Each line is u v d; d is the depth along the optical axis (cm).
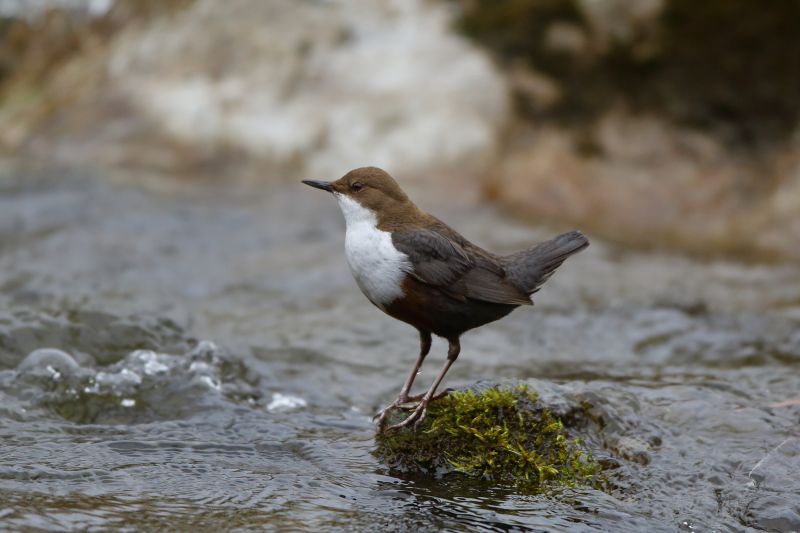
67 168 1546
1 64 1900
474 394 677
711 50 1695
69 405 738
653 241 1500
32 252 1220
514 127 1638
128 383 778
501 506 586
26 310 909
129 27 1848
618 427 685
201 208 1440
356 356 930
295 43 1695
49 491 567
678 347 979
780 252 1464
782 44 1677
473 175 1574
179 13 1797
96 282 1118
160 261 1224
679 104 1677
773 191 1574
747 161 1623
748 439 684
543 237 1380
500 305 700
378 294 699
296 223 1409
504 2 1759
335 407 792
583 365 911
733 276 1316
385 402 810
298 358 909
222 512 555
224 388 798
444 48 1698
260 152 1590
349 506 577
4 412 706
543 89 1680
